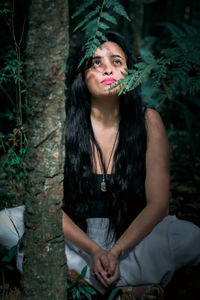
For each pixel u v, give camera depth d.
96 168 1.95
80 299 1.65
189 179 3.17
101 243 1.91
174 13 5.14
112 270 1.63
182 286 1.85
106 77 1.77
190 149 3.79
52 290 1.44
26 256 1.43
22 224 1.95
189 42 1.43
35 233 1.39
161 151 1.89
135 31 3.68
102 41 1.81
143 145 1.93
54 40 1.25
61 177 1.39
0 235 1.93
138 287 1.75
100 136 1.95
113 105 1.90
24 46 2.18
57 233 1.41
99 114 1.92
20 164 2.12
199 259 1.84
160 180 1.83
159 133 1.93
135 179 1.90
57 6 1.24
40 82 1.28
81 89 1.95
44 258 1.40
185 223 1.85
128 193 1.90
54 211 1.39
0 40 2.24
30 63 1.27
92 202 1.93
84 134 1.95
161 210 1.79
